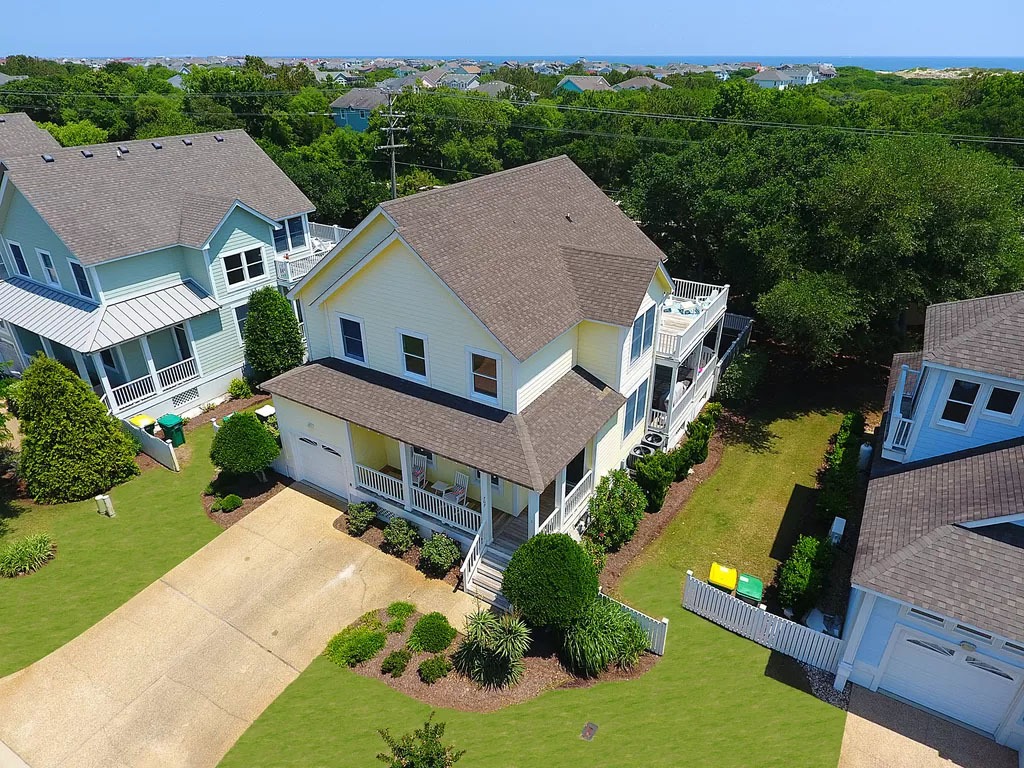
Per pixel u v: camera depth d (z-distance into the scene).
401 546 19.42
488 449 17.30
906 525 14.74
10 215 26.97
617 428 21.47
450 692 14.99
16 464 23.55
